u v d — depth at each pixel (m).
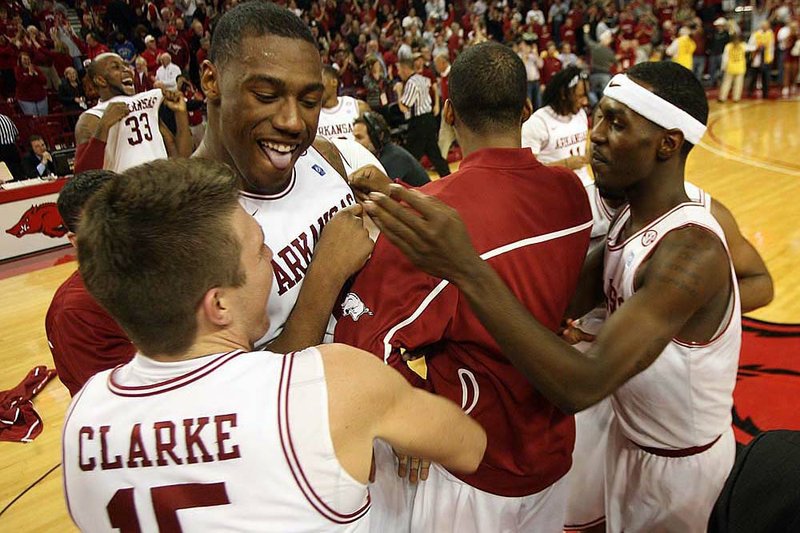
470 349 1.22
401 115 8.88
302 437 0.80
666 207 1.31
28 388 3.58
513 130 1.27
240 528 0.82
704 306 1.31
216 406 0.82
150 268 0.80
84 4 10.62
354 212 1.28
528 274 1.21
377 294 1.16
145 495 0.83
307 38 1.14
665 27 14.38
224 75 1.13
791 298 4.01
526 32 13.02
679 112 1.23
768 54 13.33
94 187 1.77
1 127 7.04
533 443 1.33
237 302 0.88
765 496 1.26
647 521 1.62
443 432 0.95
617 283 1.41
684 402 1.41
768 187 6.75
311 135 1.21
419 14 14.98
